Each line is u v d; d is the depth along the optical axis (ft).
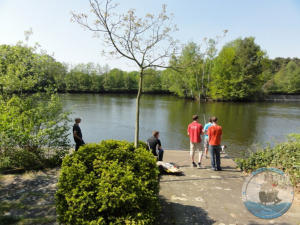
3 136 21.09
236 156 44.04
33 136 22.40
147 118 89.35
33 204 14.52
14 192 16.43
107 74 317.83
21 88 24.50
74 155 12.23
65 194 10.09
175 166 22.04
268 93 214.69
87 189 10.23
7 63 24.81
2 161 21.22
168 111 111.96
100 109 115.85
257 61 172.14
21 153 21.97
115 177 10.42
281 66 295.28
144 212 10.21
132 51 18.63
